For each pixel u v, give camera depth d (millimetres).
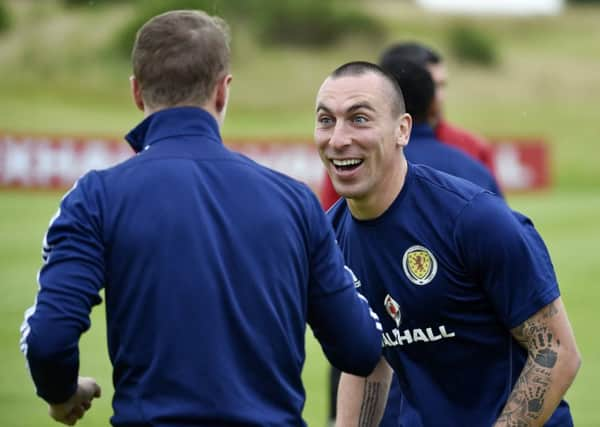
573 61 122062
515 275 11383
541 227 57406
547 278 11469
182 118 9750
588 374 27891
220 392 9039
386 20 132250
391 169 11859
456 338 11992
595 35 132625
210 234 9289
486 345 11977
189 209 9328
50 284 8969
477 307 11828
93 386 9969
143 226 9242
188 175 9461
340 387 13828
